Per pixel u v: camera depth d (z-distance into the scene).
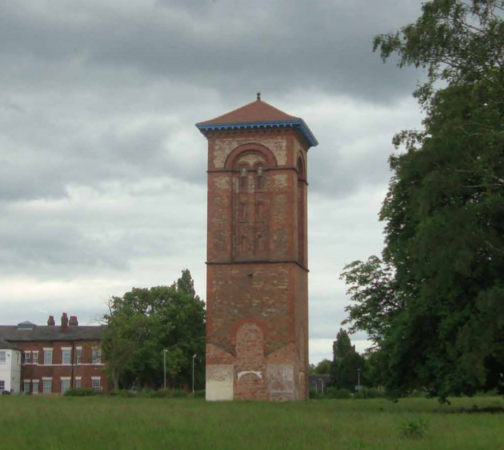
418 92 41.12
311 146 65.12
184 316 103.81
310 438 24.45
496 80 38.66
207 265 58.25
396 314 46.09
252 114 59.88
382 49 40.62
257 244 58.31
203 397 71.50
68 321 112.44
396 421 31.70
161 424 29.08
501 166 38.81
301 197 62.09
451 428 28.30
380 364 44.78
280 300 57.09
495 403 53.88
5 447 21.53
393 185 46.78
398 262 45.03
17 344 105.94
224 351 57.03
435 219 38.50
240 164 59.41
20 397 63.75
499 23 38.72
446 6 39.03
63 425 28.16
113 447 21.73
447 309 40.88
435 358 42.28
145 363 98.12
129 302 104.69
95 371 103.94
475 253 37.84
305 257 62.28
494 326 36.84
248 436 24.91
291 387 56.09
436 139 39.28
